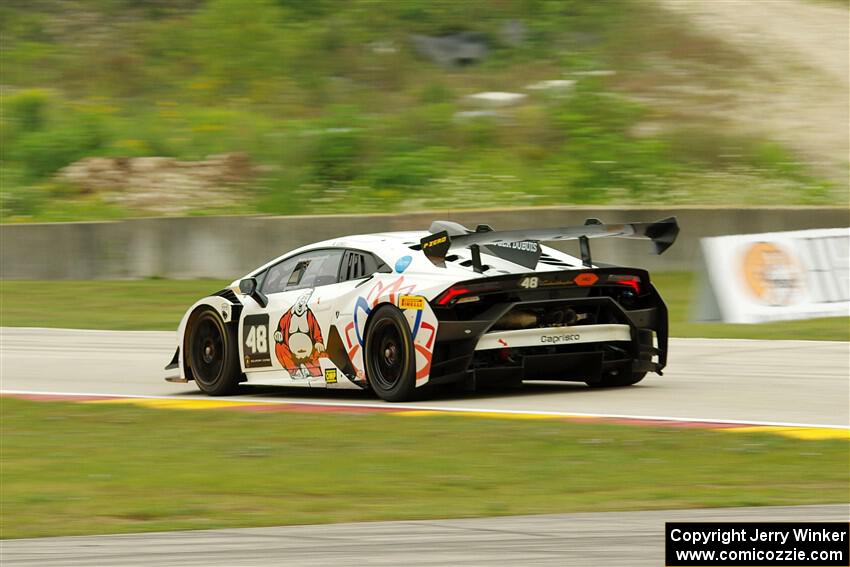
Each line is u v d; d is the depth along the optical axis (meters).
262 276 35.97
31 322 59.91
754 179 96.00
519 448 25.69
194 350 36.59
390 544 17.53
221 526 19.47
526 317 30.69
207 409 32.81
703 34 127.94
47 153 105.00
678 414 29.58
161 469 24.88
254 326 35.03
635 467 23.62
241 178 99.69
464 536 18.02
